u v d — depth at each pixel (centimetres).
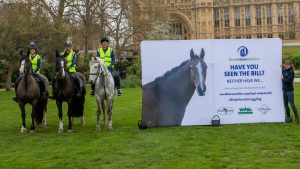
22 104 1614
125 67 5781
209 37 10238
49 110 2489
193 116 1667
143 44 1645
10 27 4250
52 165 1082
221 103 1672
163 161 1080
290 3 9856
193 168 998
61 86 1579
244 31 10194
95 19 5516
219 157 1100
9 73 4631
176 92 1659
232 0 10188
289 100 1650
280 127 1560
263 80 1678
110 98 1617
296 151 1144
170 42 1653
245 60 1669
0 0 4822
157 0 7775
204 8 10231
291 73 1628
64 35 4672
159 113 1655
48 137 1507
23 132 1619
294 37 9694
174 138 1399
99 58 1592
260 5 10069
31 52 1691
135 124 1789
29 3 4869
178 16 10438
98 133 1558
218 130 1536
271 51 1675
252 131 1488
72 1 5234
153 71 1652
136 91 3966
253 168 981
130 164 1064
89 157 1159
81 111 1741
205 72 1662
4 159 1169
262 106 1681
